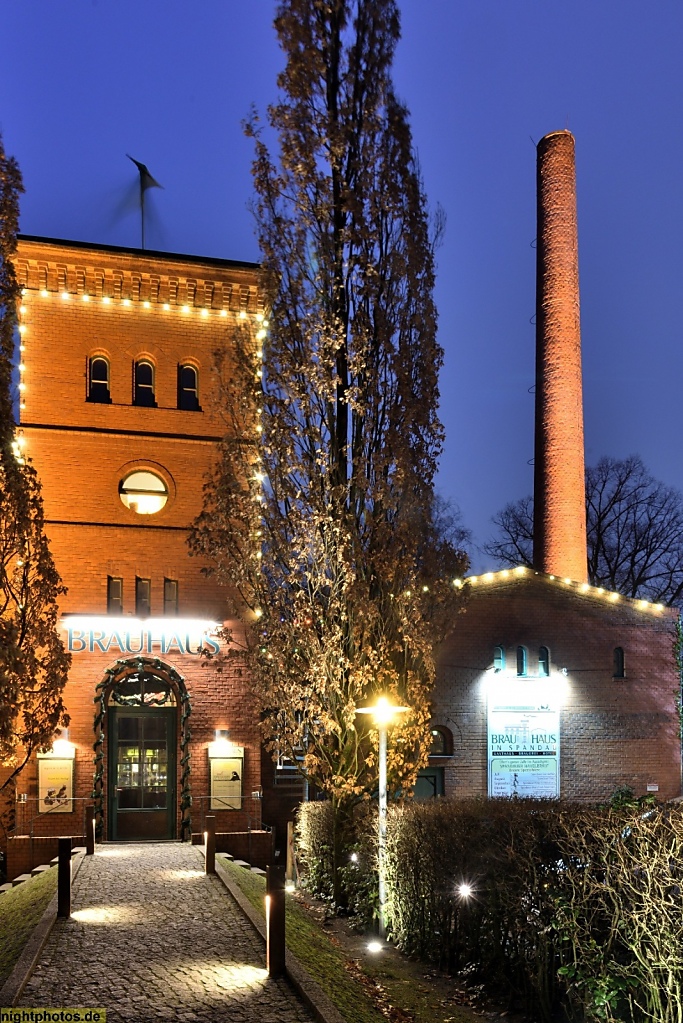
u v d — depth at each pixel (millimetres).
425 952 13500
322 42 20469
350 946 14258
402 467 18109
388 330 19078
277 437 18625
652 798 10484
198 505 23891
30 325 23312
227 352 21516
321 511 17938
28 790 21953
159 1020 9391
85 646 22766
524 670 29203
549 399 37906
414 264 19547
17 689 16578
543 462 37656
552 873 10703
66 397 23359
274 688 18016
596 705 29656
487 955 12156
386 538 17938
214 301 24547
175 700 23344
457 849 12695
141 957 11562
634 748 29797
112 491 23391
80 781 22297
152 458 23719
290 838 20109
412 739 17594
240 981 10742
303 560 18203
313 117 20016
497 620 29047
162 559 23516
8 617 18859
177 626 23297
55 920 13242
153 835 22906
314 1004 9773
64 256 23438
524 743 28703
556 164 39312
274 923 11070
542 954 10719
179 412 24031
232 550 19047
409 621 17875
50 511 22922
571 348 38125
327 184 19766
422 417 19047
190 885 15953
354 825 16922
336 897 16641
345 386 19141
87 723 22516
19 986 10086
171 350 24188
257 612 19172
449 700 28109
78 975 10789
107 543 23219
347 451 18781
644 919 9023
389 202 19703
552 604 29781
